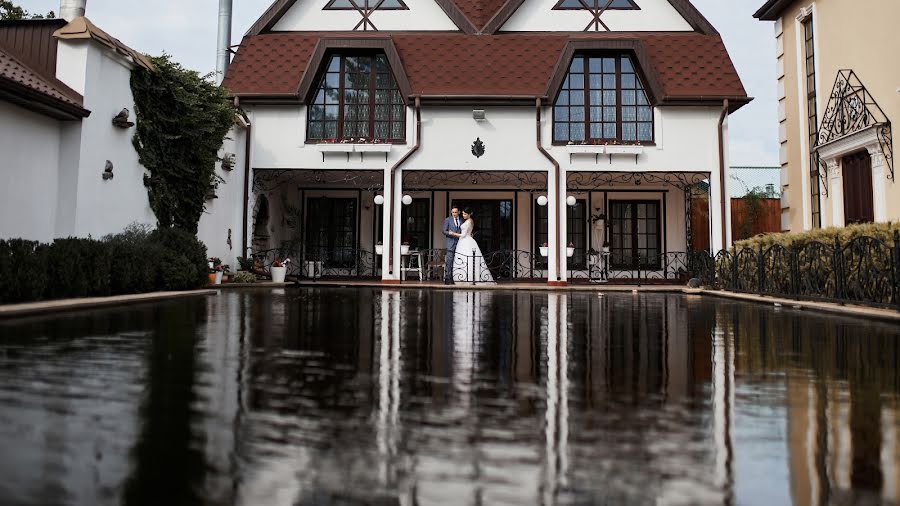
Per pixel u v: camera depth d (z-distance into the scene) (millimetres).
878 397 2637
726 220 13688
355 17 15117
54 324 4973
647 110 14180
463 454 1846
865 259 6715
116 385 2713
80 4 10594
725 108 13688
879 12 9992
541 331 5105
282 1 14844
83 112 7848
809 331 5137
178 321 5383
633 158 13898
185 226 10695
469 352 3891
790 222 13086
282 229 16422
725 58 14281
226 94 11227
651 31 14938
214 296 8969
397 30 15070
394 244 13883
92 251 7051
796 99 12758
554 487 1597
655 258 16375
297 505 1472
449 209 16859
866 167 10484
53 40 8227
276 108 14055
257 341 4227
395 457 1812
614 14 15031
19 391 2574
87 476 1629
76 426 2072
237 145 13453
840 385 2896
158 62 9727
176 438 1961
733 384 2916
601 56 14305
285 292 10602
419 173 15211
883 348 4121
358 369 3232
